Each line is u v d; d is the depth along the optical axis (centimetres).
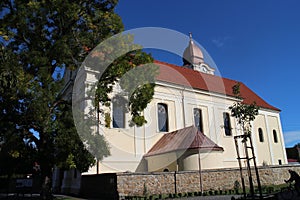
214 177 1850
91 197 1766
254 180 2041
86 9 1606
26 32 1476
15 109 1305
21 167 2575
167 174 1686
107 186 1620
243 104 1352
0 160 2330
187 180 1744
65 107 1534
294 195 1118
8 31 1464
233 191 1720
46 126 1308
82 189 1936
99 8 1633
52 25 1546
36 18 1465
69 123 1404
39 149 1414
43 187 1418
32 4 1447
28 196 2194
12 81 1268
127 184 1555
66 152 1342
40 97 1283
